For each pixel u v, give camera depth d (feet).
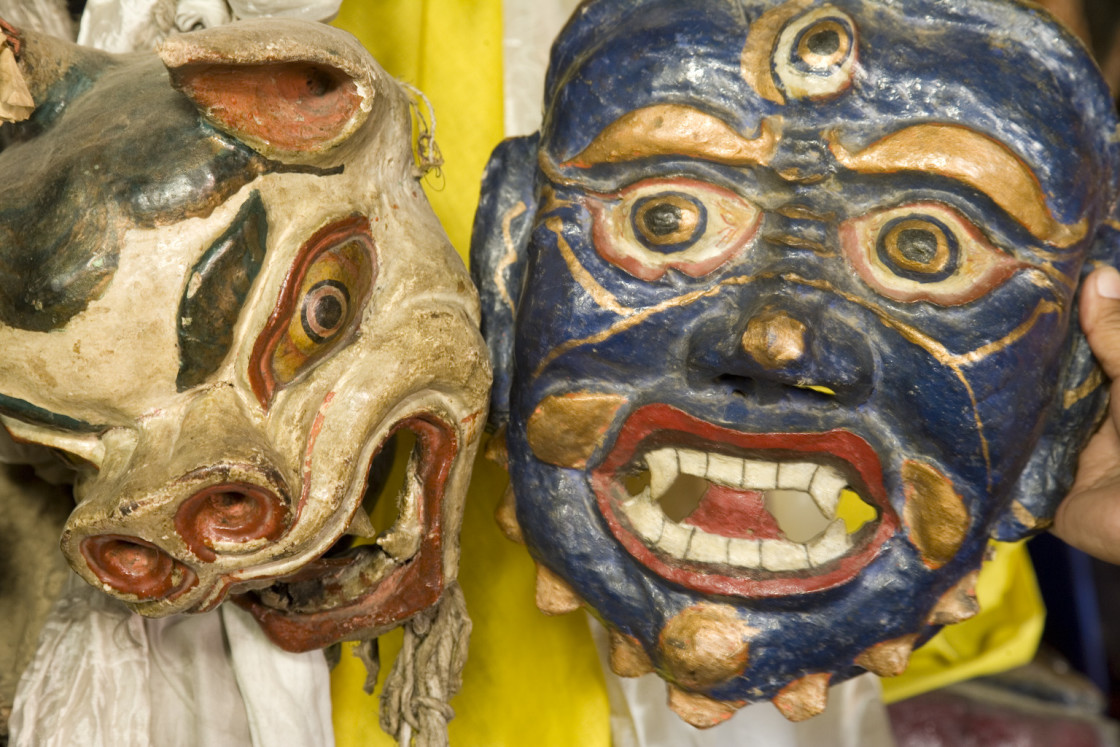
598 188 1.94
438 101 2.86
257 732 2.29
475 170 2.86
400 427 1.88
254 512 1.66
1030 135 1.78
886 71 1.79
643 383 1.97
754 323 1.80
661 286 1.91
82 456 1.76
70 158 1.64
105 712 2.24
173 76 1.54
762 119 1.83
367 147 1.81
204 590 1.73
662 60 1.87
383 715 2.24
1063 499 2.10
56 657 2.28
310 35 1.61
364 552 2.10
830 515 2.00
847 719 3.13
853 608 1.97
